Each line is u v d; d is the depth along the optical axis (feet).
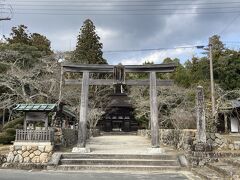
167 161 49.34
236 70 139.33
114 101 176.35
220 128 114.83
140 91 131.54
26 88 104.78
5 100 100.01
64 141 65.82
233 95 125.59
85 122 57.72
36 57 118.93
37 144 51.16
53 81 96.99
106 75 137.49
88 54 151.74
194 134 55.62
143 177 40.11
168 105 112.06
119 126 179.63
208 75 144.87
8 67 106.83
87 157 51.75
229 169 37.17
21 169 47.93
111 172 45.19
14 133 71.10
